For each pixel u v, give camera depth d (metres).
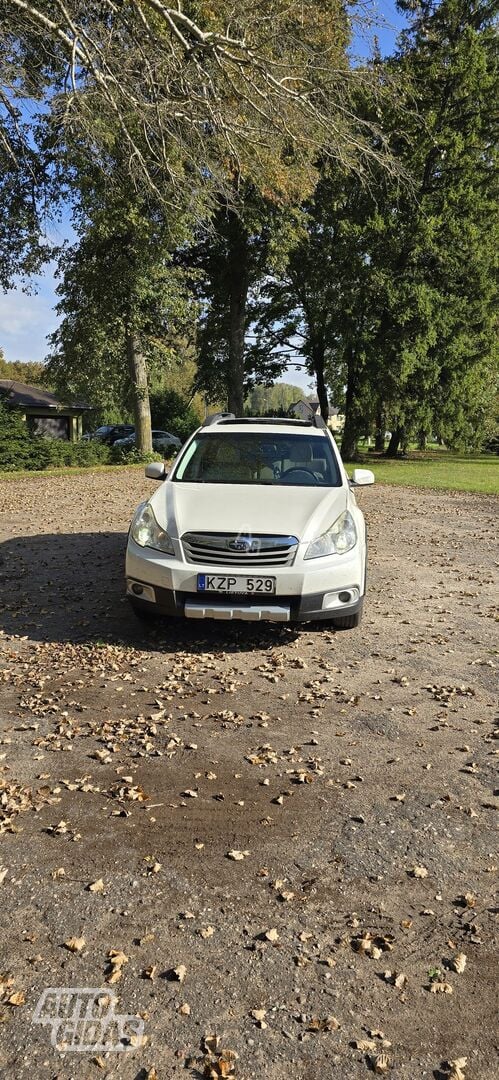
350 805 3.42
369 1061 2.05
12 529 11.81
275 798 3.47
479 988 2.32
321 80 12.13
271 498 6.08
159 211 23.86
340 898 2.74
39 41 10.98
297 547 5.54
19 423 26.38
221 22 11.77
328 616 5.62
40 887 2.77
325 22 11.93
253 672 5.23
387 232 28.78
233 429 7.35
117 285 26.20
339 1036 2.13
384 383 30.23
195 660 5.46
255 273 31.95
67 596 7.34
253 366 39.78
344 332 30.05
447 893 2.79
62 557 9.44
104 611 6.79
